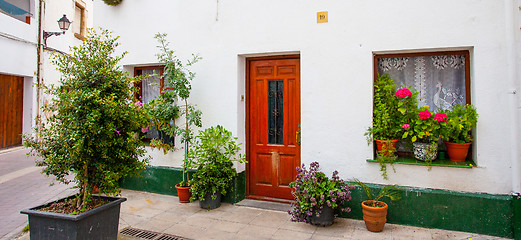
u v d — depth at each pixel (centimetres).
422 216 393
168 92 500
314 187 392
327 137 436
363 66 417
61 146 324
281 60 484
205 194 470
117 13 571
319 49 438
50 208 331
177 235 387
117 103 324
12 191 584
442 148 419
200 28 512
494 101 368
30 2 1056
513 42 356
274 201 493
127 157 342
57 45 1185
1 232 402
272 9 464
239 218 437
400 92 390
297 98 477
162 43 518
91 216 316
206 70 508
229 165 478
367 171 418
